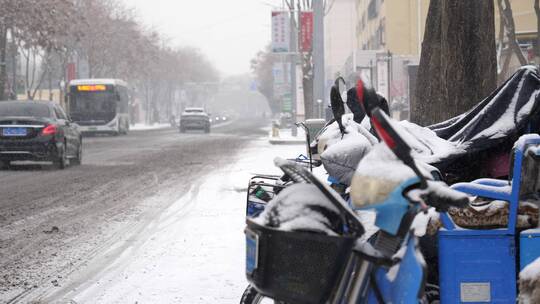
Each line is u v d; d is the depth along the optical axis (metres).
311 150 6.13
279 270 3.66
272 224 3.72
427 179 3.62
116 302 6.58
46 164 23.83
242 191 15.45
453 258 4.53
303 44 41.50
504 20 29.25
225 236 9.86
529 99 5.74
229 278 7.34
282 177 5.52
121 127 57.59
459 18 10.95
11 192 15.54
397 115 45.50
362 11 77.56
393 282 3.66
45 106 21.80
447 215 4.53
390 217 3.62
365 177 3.64
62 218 11.91
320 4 37.62
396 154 3.54
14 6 42.12
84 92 55.38
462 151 5.57
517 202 4.50
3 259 8.73
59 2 44.47
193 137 51.09
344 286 3.65
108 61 81.06
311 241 3.62
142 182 17.70
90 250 9.22
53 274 7.88
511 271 4.52
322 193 3.82
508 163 5.79
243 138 48.28
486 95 11.01
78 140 23.64
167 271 7.77
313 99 39.53
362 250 3.61
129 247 9.34
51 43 44.62
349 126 5.02
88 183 17.45
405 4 51.03
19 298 6.87
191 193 15.27
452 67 11.02
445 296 4.54
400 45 51.16
